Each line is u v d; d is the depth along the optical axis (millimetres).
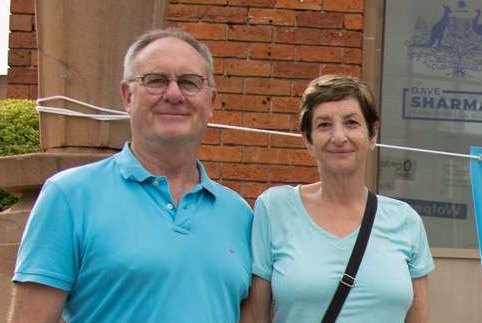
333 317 2869
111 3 3709
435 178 6273
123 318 2529
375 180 6211
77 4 3701
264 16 5844
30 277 2510
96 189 2621
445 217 6266
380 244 2969
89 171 2656
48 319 2541
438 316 6207
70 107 3734
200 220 2705
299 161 5848
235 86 5848
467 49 6266
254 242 2988
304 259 2924
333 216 3023
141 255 2531
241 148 5848
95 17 3707
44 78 3766
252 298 2994
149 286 2533
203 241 2664
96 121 3730
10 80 5980
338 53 5883
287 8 5852
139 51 2734
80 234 2553
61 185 2590
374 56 6047
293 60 5863
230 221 2842
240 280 2756
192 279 2594
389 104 6234
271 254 2996
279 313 2953
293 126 5852
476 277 6211
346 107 3006
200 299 2590
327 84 3037
